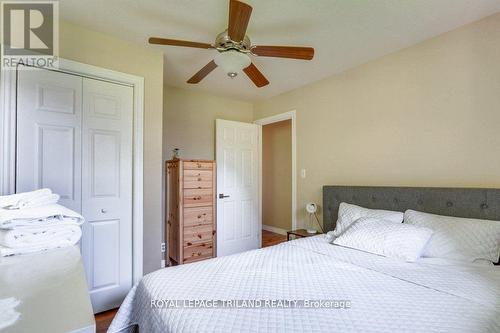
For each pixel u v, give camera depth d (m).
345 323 0.95
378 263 1.61
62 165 2.03
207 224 3.25
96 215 2.17
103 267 2.19
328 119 3.01
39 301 0.63
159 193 2.46
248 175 3.96
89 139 2.15
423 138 2.20
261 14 1.84
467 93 1.96
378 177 2.52
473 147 1.92
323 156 3.05
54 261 0.95
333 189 2.79
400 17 1.89
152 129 2.42
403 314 1.01
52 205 1.24
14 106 1.84
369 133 2.60
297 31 2.07
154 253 2.43
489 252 1.62
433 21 1.94
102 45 2.16
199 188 3.19
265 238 4.63
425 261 1.64
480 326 0.94
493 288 1.24
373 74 2.57
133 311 1.40
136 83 2.33
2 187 1.79
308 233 2.89
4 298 0.64
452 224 1.78
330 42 2.24
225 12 1.87
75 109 2.09
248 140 3.98
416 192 2.13
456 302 1.11
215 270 1.46
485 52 1.88
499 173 1.80
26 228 1.05
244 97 3.88
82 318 0.55
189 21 1.98
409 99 2.30
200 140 3.67
